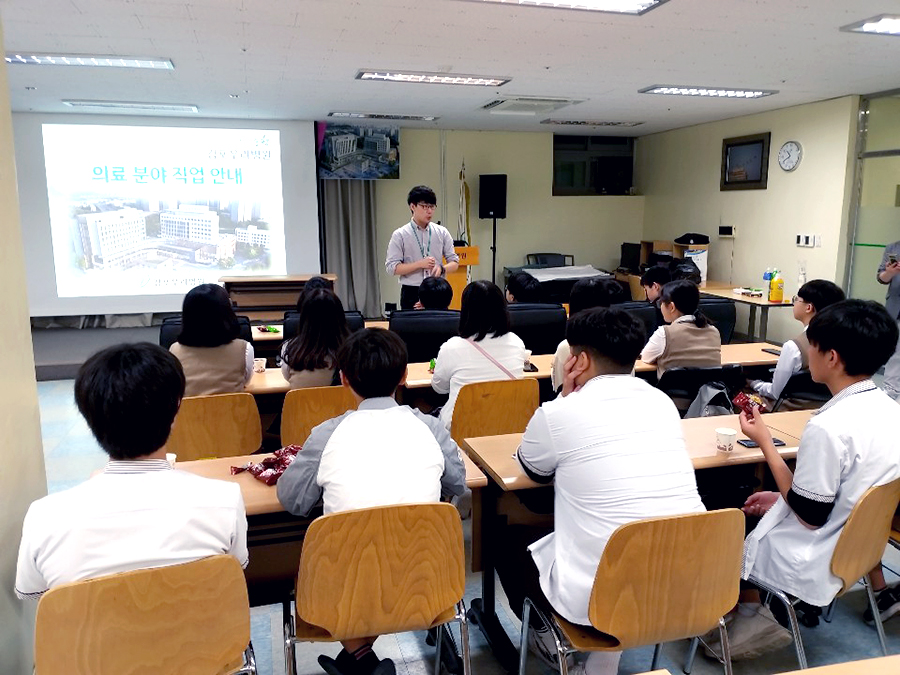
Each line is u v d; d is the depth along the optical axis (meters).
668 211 9.14
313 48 4.41
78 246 7.43
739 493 2.41
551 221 9.47
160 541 1.27
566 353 2.99
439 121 7.93
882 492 1.72
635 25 3.88
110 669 1.25
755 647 2.05
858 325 1.72
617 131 9.09
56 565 1.24
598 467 1.60
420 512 1.51
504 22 3.81
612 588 1.50
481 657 2.19
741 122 7.62
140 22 3.81
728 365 3.36
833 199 6.47
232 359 3.01
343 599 1.54
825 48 4.42
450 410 2.83
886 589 2.37
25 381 1.88
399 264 4.94
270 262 7.99
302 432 2.81
